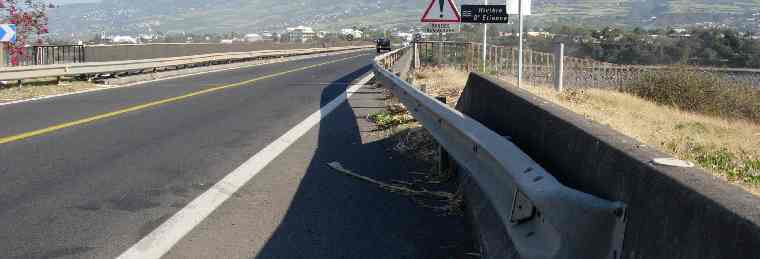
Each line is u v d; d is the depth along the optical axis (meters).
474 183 5.99
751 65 21.45
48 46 29.36
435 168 7.96
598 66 20.78
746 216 2.01
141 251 5.03
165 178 7.57
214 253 5.00
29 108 15.06
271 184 7.30
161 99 17.31
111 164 8.35
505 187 4.36
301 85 22.70
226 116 13.55
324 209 6.29
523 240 3.72
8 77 19.39
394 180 7.52
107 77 24.50
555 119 4.77
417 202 6.57
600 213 2.92
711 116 19.02
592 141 3.74
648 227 2.62
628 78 20.67
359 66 39.09
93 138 10.49
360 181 7.48
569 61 20.66
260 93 19.30
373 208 6.33
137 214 6.05
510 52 21.55
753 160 9.25
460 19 18.08
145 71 28.72
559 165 4.46
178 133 11.09
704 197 2.25
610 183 3.24
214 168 8.15
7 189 6.98
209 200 6.59
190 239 5.34
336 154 9.16
